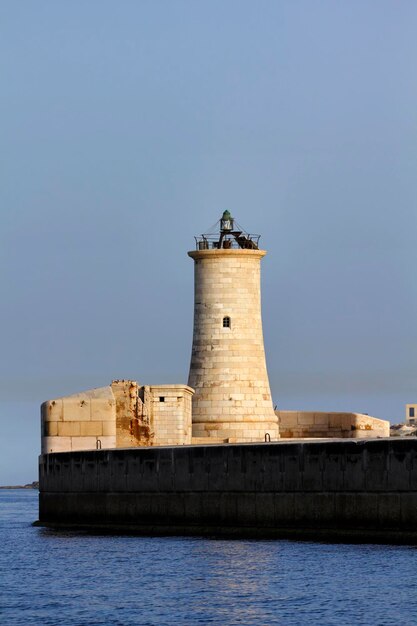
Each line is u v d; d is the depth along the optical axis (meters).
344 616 113.06
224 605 118.12
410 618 111.88
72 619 115.69
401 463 137.50
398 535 137.88
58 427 179.88
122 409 188.88
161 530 159.38
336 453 142.75
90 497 169.88
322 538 143.62
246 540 148.62
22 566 141.25
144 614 116.56
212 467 154.00
